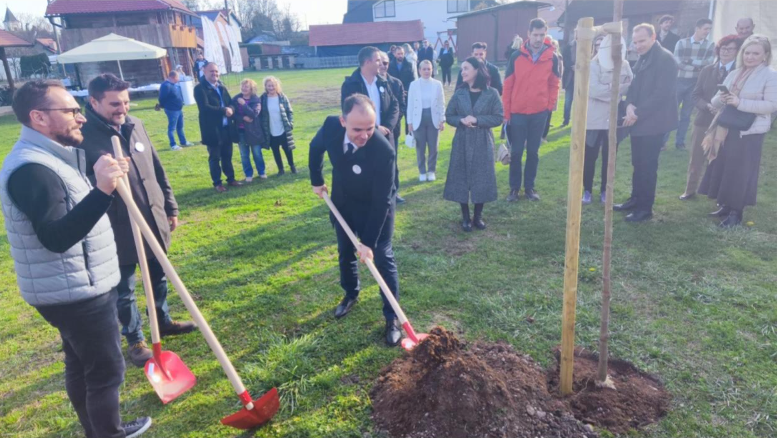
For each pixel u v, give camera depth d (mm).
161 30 23828
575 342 3297
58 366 3428
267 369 3162
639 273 4184
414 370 3021
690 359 3066
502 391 2639
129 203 2385
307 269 4660
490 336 3404
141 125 3322
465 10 45781
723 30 9797
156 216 3279
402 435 2584
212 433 2732
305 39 63688
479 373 2658
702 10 16016
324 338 3488
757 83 4625
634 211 5406
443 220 5715
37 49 41656
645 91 5012
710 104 5219
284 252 5090
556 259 4523
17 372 3377
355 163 3143
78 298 2135
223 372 3217
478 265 4500
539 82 5754
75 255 2125
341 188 3332
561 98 15438
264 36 62250
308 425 2707
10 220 2029
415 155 8977
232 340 3568
